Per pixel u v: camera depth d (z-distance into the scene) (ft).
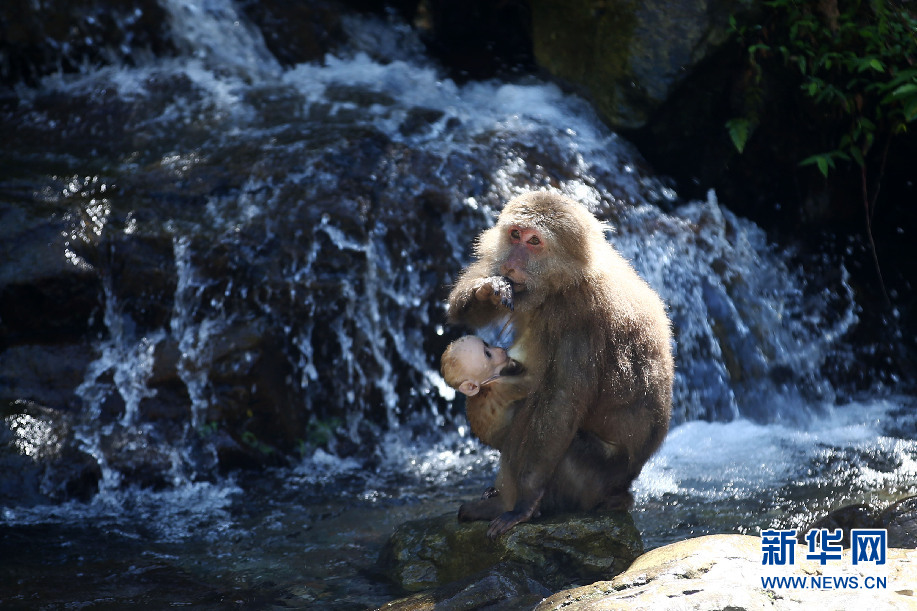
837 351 45.11
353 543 29.89
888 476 34.12
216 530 31.24
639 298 26.17
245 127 46.01
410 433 40.09
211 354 36.99
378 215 40.45
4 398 35.55
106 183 41.14
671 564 21.52
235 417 36.52
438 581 26.12
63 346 37.45
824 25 45.42
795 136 46.78
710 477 34.86
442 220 41.60
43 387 36.22
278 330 38.29
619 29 47.37
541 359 25.00
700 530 29.89
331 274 39.29
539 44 51.55
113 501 33.60
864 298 46.96
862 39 45.24
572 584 24.57
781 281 46.21
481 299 23.99
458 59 56.03
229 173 41.45
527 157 45.24
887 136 46.37
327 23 55.88
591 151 46.88
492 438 26.68
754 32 45.91
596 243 25.77
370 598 25.67
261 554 29.12
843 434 39.37
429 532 27.35
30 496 32.65
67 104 48.32
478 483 35.45
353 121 46.32
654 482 34.50
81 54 51.62
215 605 25.46
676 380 41.96
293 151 42.52
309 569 27.89
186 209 40.24
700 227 45.73
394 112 47.98
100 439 34.91
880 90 44.39
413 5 59.67
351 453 38.29
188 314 38.14
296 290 38.55
